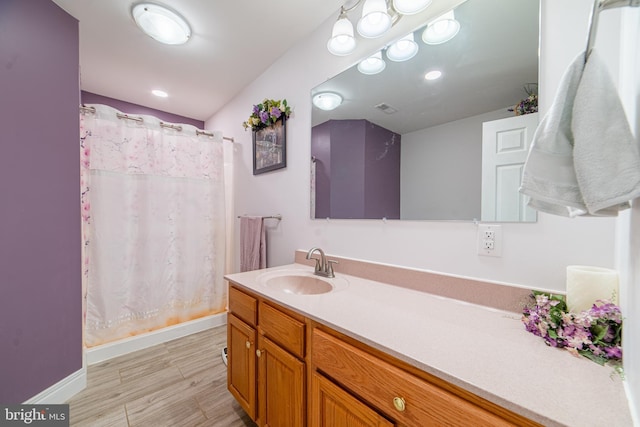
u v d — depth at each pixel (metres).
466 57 1.04
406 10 1.06
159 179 2.20
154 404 1.41
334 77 1.55
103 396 1.47
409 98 1.21
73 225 1.51
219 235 2.53
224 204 2.57
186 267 2.34
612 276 0.68
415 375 0.62
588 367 0.57
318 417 0.86
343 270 1.47
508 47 0.95
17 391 1.27
